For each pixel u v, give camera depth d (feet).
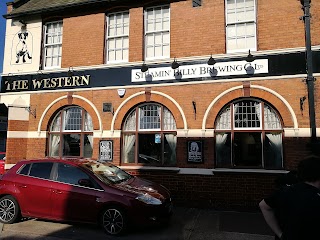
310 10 26.61
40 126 33.58
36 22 35.50
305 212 8.06
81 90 32.53
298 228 8.02
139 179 23.88
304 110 25.67
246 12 28.84
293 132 25.72
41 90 33.99
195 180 27.84
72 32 33.99
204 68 28.63
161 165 29.58
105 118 31.45
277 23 27.40
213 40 28.91
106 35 33.12
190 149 28.19
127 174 24.29
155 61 30.09
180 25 30.09
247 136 27.55
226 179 27.07
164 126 30.07
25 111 34.17
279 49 26.73
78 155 32.63
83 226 21.43
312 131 24.72
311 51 25.91
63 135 33.40
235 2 29.22
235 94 27.55
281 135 26.66
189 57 29.07
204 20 29.43
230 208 26.53
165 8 31.48
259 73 27.12
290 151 25.68
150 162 30.07
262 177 26.21
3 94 35.22
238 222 22.36
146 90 30.27
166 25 31.27
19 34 35.91
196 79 28.78
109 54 32.99
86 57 33.09
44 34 35.45
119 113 31.01
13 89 35.12
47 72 33.96
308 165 8.84
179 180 28.30
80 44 33.47
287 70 26.43
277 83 26.61
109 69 31.86
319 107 25.26
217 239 18.78
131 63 30.99
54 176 21.53
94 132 31.63
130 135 31.04
